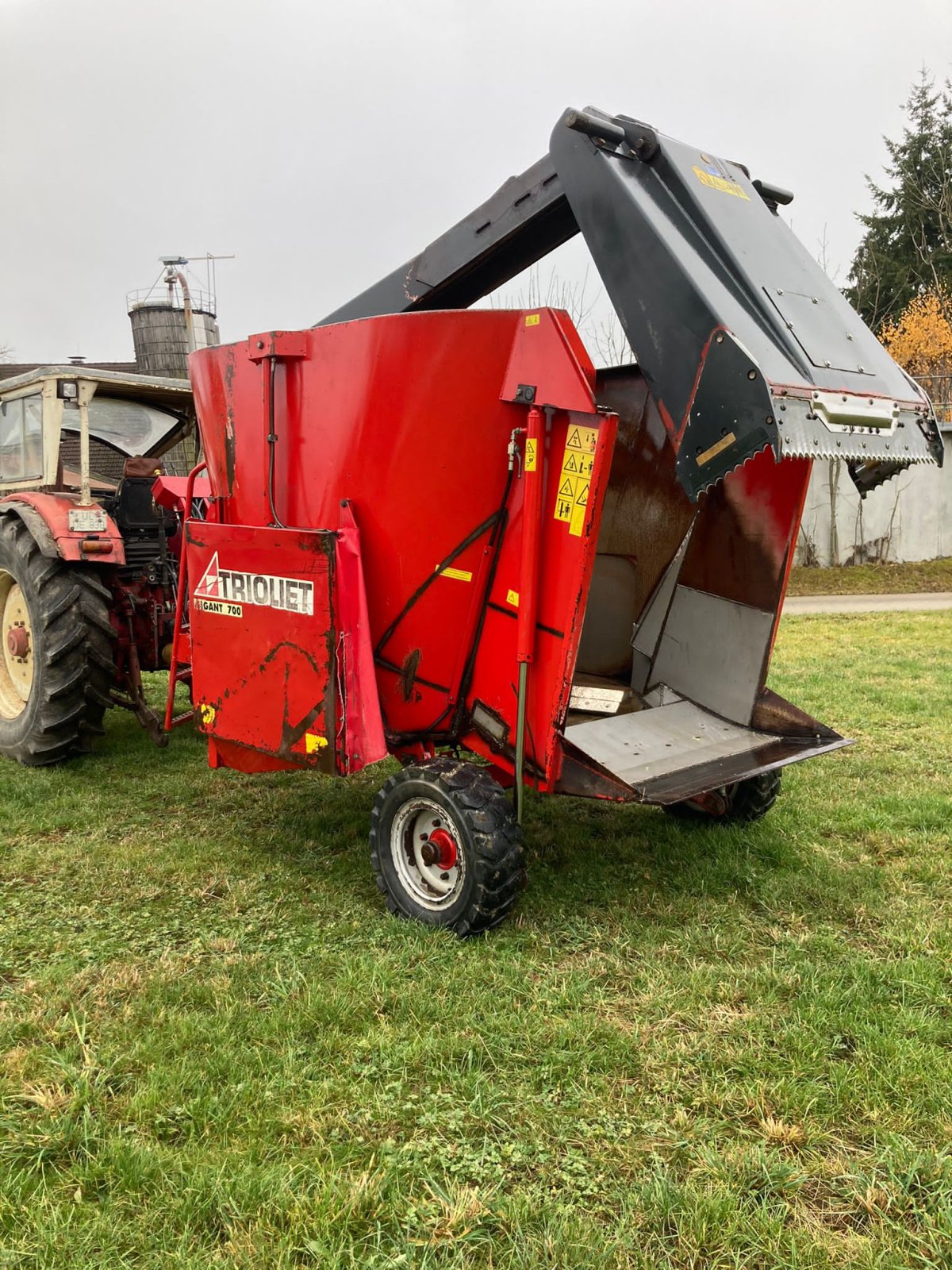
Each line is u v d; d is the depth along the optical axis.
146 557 5.80
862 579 17.22
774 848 4.09
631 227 3.11
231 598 3.79
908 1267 1.89
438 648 3.60
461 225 3.91
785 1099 2.39
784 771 5.26
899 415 3.20
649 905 3.61
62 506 5.17
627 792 3.21
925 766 5.34
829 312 3.31
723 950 3.22
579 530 3.11
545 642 3.27
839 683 7.60
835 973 3.02
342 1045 2.62
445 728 3.70
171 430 6.57
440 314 3.31
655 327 3.03
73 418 5.99
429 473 3.44
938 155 32.56
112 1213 2.01
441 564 3.50
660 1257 1.92
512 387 3.23
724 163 3.56
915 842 4.20
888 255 33.34
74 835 4.35
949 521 18.19
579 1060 2.55
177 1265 1.87
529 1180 2.13
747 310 2.99
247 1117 2.31
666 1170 2.14
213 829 4.45
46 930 3.36
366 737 3.47
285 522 3.86
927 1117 2.33
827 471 17.88
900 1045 2.59
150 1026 2.71
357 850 4.17
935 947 3.21
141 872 3.88
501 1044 2.63
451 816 3.25
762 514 3.99
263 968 3.06
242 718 3.81
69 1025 2.71
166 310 19.50
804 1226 2.00
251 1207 2.02
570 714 4.13
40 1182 2.09
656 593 4.48
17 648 5.46
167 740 5.25
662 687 4.51
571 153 3.32
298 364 3.72
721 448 2.83
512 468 3.29
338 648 3.45
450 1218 1.99
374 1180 2.09
